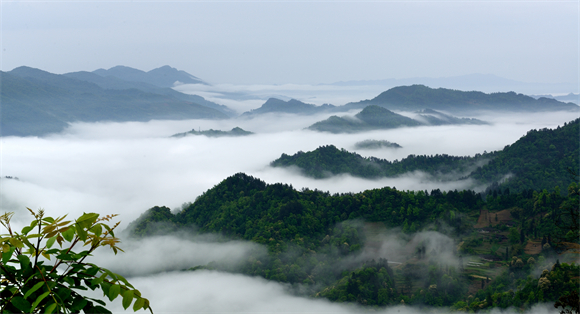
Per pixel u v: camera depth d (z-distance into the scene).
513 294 111.50
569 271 102.25
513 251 142.50
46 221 3.27
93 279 3.20
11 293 3.04
